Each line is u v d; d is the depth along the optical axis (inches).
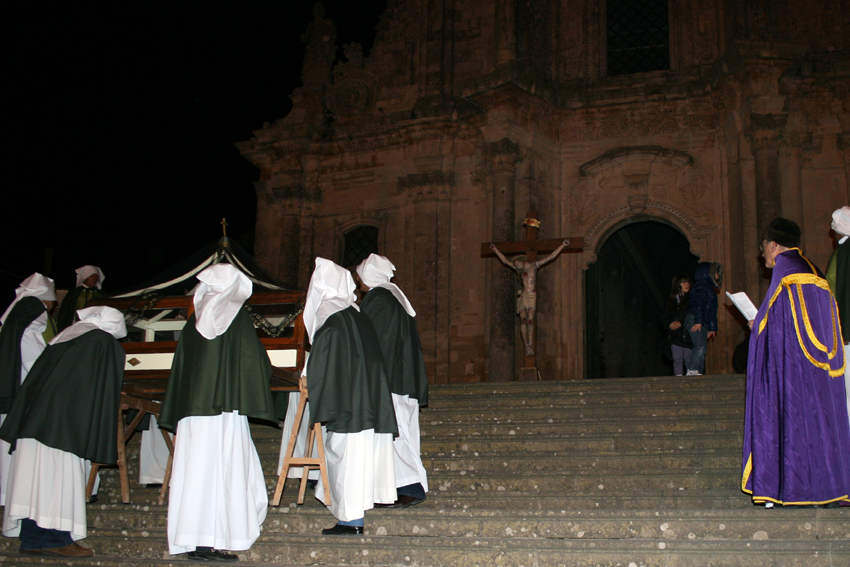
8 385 282.2
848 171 653.3
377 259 288.5
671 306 477.1
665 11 749.9
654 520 220.2
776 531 212.7
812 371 227.5
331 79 829.8
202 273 242.2
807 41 687.1
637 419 327.9
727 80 663.1
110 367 254.2
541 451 316.5
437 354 711.1
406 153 765.9
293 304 298.2
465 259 725.9
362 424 230.2
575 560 205.8
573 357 693.9
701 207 687.7
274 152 808.3
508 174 687.7
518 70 680.4
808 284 236.4
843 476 220.1
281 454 299.0
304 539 225.5
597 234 710.5
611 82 728.3
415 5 798.5
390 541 219.8
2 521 265.3
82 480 242.2
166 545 239.8
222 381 229.8
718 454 282.8
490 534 229.5
